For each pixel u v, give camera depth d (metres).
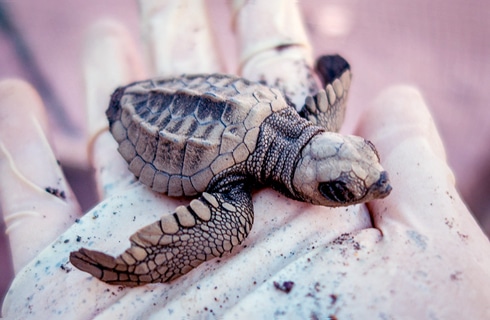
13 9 0.20
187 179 0.12
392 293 0.11
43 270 0.12
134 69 0.17
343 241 0.12
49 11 0.20
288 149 0.12
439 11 0.20
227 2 0.18
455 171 0.19
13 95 0.16
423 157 0.13
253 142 0.12
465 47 0.20
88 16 0.20
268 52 0.15
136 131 0.13
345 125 0.19
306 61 0.15
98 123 0.15
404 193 0.12
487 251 0.11
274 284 0.11
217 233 0.12
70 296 0.12
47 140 0.15
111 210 0.13
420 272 0.11
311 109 0.13
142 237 0.11
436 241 0.11
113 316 0.11
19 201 0.14
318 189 0.12
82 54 0.17
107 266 0.11
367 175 0.11
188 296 0.11
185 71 0.16
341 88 0.14
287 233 0.12
